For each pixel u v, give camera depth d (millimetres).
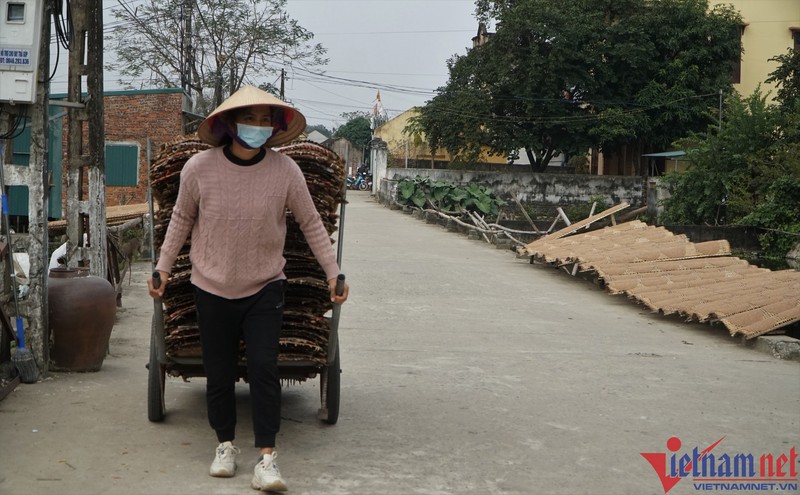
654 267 13492
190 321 4734
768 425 5828
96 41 7699
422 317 10422
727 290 11438
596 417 5836
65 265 8156
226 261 4074
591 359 8117
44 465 4324
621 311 11797
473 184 31828
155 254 5258
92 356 6340
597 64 34031
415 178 31250
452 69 37250
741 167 23000
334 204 5035
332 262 4281
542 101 34688
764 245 20203
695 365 8070
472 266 16219
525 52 34750
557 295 13102
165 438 4859
